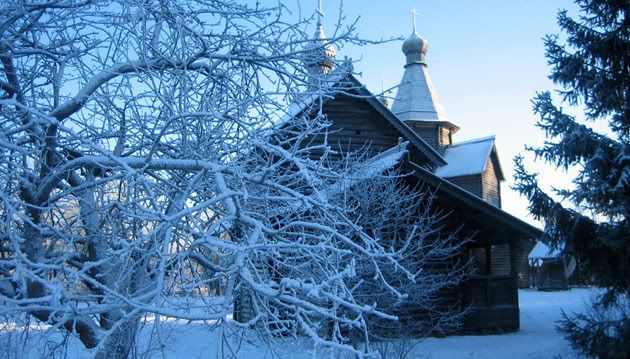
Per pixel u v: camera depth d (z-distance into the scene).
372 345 8.66
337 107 15.36
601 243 8.71
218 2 4.41
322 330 4.21
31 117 3.91
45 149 4.00
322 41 4.40
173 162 3.57
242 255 2.69
